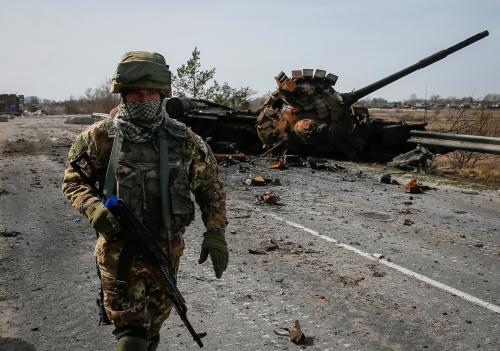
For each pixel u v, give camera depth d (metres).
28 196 9.71
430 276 5.69
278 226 7.67
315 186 11.01
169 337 4.21
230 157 14.16
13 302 4.87
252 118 16.11
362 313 4.71
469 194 10.45
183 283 5.38
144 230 2.57
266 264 6.00
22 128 31.91
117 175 2.63
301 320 4.55
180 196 2.71
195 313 4.67
